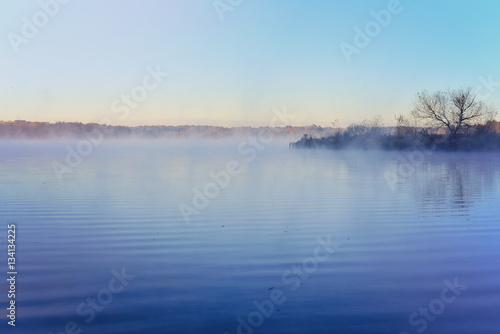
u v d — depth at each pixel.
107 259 7.44
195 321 5.07
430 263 7.27
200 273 6.73
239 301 5.66
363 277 6.58
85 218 10.84
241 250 8.05
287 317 5.18
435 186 17.69
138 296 5.83
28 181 18.95
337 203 13.44
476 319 5.13
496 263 7.28
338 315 5.23
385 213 11.77
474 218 11.03
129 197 14.41
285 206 12.87
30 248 8.13
